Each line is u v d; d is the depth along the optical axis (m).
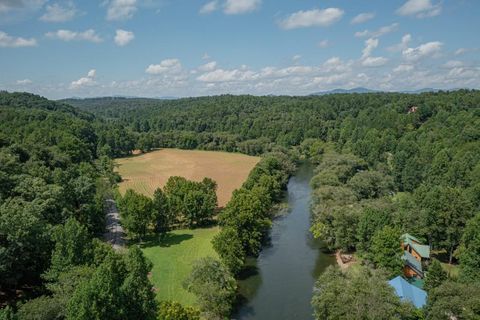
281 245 93.62
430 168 127.88
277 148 192.62
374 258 70.00
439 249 82.38
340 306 47.91
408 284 59.94
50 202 73.00
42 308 41.97
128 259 54.59
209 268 62.72
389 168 146.88
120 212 94.62
